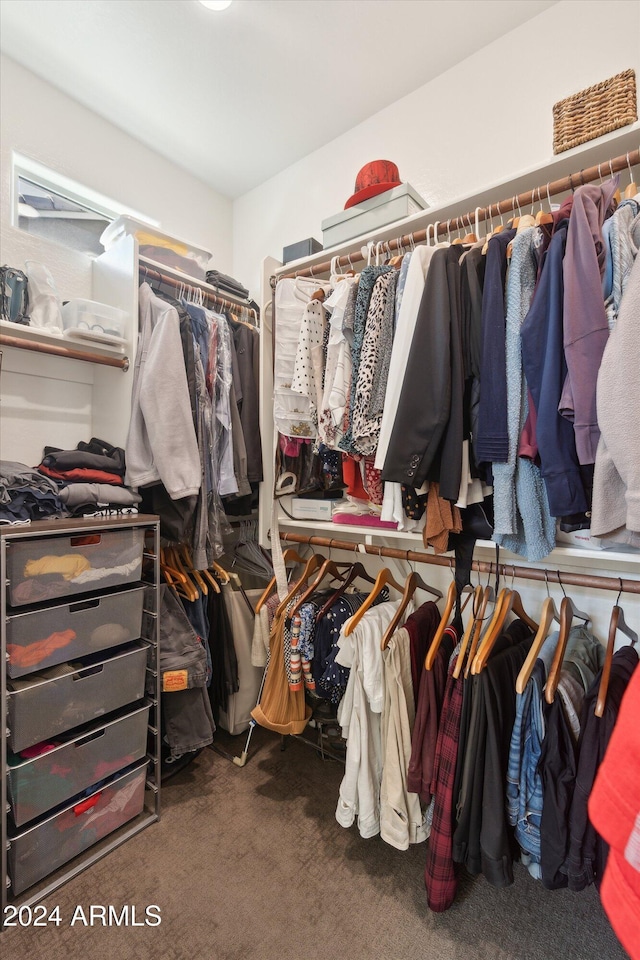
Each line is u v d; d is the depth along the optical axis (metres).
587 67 1.51
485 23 1.63
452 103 1.81
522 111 1.64
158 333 1.55
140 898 1.17
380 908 1.15
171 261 1.91
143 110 2.02
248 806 1.51
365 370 1.27
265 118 2.07
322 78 1.85
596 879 1.00
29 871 1.15
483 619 1.27
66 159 1.92
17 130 1.76
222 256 2.66
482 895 1.20
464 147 1.78
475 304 1.10
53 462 1.53
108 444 1.73
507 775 1.08
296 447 1.82
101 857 1.29
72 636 1.25
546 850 1.00
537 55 1.61
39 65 1.78
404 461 1.06
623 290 0.89
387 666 1.27
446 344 1.05
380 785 1.32
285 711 1.58
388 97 1.95
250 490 1.90
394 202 1.55
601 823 0.37
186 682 1.54
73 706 1.24
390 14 1.58
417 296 1.16
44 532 1.17
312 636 1.56
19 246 1.72
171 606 1.62
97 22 1.61
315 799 1.55
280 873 1.25
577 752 1.08
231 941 1.06
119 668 1.36
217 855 1.31
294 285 1.72
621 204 0.97
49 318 1.59
